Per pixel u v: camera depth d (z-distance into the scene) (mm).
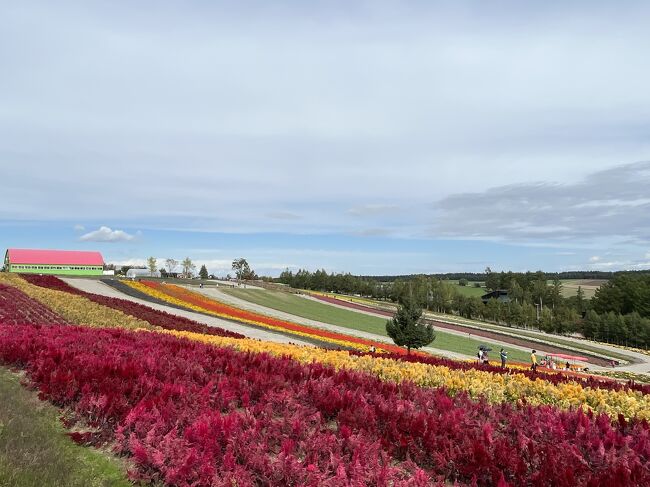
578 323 81875
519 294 113625
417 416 6734
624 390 11992
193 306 47094
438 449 6020
